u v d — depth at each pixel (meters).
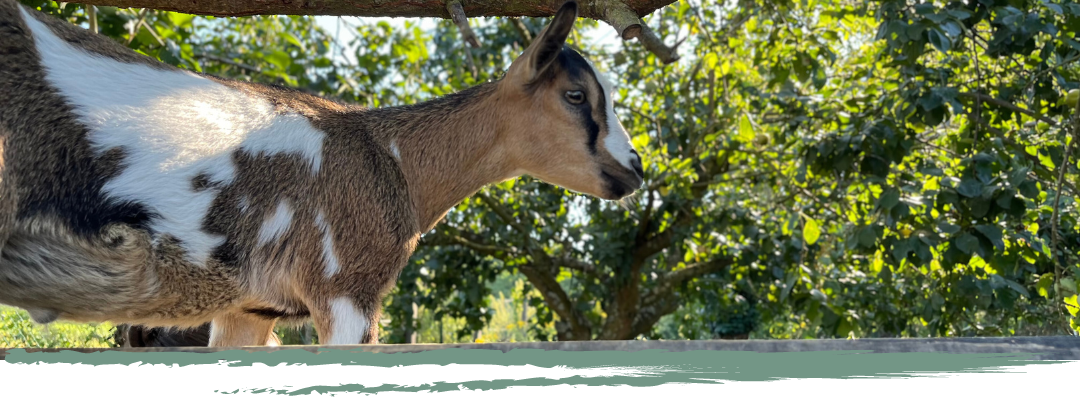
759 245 8.70
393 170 2.73
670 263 11.24
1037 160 5.14
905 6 4.82
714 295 10.73
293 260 2.45
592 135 2.96
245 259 2.40
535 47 2.74
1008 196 4.55
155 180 2.26
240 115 2.47
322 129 2.60
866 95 6.43
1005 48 4.74
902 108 5.06
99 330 3.11
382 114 2.89
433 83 9.77
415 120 2.92
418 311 10.64
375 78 8.23
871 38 6.89
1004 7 4.68
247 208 2.39
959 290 5.38
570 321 10.30
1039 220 5.46
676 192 8.22
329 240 2.48
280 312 2.55
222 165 2.36
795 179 6.74
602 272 9.82
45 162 2.11
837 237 6.53
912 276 6.47
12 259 2.13
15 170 2.05
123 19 4.32
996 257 4.98
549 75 2.93
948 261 5.25
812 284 6.48
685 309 14.28
